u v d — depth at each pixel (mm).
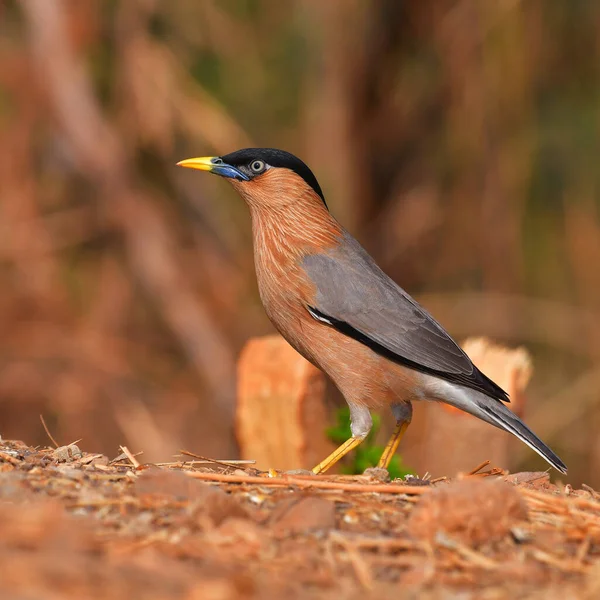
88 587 4625
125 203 16641
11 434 15305
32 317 15773
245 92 16562
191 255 17109
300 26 16516
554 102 16375
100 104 16828
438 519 5586
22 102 16547
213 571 4949
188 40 16391
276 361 9180
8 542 4988
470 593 5012
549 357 16188
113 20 16484
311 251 8625
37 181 16469
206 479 6379
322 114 16688
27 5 16594
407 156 16938
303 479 6492
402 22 16312
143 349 16562
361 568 5148
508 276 16516
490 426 9320
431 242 16922
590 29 16078
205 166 8797
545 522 5922
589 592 5047
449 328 16453
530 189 16531
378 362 8438
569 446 15289
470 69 16203
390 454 8531
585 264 16234
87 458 6902
